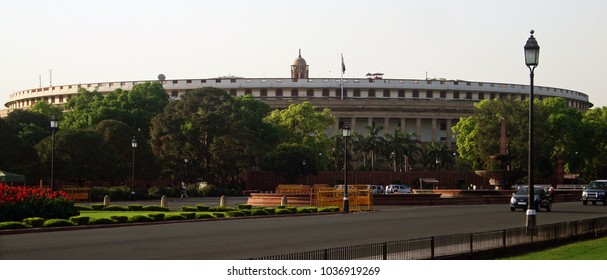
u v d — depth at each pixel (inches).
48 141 3686.0
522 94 7593.5
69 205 1844.2
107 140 3868.1
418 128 6855.3
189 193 3956.7
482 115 4224.9
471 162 4712.1
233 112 4699.8
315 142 4992.6
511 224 1768.0
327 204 2642.7
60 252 1127.6
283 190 3518.7
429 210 2487.7
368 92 7194.9
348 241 1320.1
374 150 5610.2
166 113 4360.2
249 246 1229.1
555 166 4830.2
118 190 3435.0
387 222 1829.5
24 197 1737.2
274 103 6752.0
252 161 4333.2
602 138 5004.9
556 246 1272.1
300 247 1215.6
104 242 1286.9
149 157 3978.8
